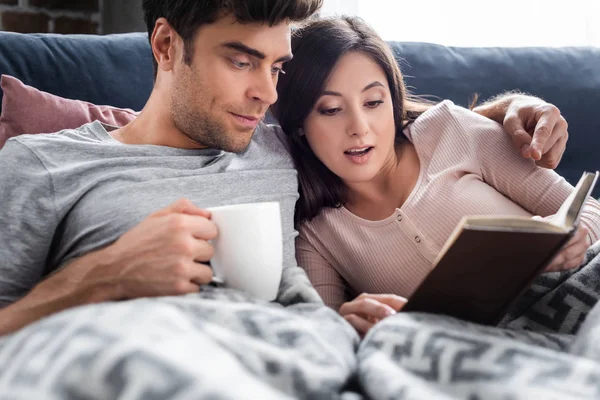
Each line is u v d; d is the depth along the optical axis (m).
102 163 1.12
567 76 1.85
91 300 0.91
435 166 1.31
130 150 1.17
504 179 1.30
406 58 1.80
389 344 0.75
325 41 1.21
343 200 1.34
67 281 0.94
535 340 0.88
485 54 1.86
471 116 1.35
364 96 1.23
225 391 0.51
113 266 0.90
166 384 0.52
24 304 0.93
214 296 0.86
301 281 1.03
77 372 0.54
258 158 1.27
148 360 0.53
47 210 1.06
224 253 0.89
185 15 1.11
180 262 0.86
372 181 1.32
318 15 1.32
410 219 1.26
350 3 2.31
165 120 1.22
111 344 0.55
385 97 1.25
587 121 1.83
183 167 1.18
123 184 1.09
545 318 1.06
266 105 1.13
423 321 0.80
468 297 0.85
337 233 1.32
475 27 2.31
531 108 1.28
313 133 1.26
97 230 1.06
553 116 1.22
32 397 0.53
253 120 1.15
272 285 0.91
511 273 0.82
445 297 0.84
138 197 1.08
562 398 0.62
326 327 0.83
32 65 1.52
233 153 1.24
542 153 1.23
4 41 1.52
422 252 1.24
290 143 1.35
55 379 0.54
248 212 0.87
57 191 1.08
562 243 0.80
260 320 0.76
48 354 0.57
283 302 1.00
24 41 1.54
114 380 0.53
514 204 1.29
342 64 1.21
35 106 1.39
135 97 1.61
